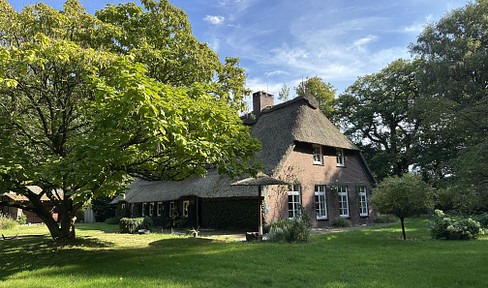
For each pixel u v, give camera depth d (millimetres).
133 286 5914
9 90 8555
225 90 14578
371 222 23156
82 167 7203
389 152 36406
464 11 26250
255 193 16297
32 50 7359
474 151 13133
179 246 11172
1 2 8164
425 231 14797
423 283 5840
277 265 7516
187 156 9656
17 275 7301
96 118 7250
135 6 11836
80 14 9461
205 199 20500
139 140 8492
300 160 19484
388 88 33875
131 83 6387
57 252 10219
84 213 33125
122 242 12680
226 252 9445
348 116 37812
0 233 18672
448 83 24984
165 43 12539
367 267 7215
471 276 6289
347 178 22469
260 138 21438
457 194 13328
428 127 27000
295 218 13438
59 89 9648
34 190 29828
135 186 30719
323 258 8359
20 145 9273
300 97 22406
